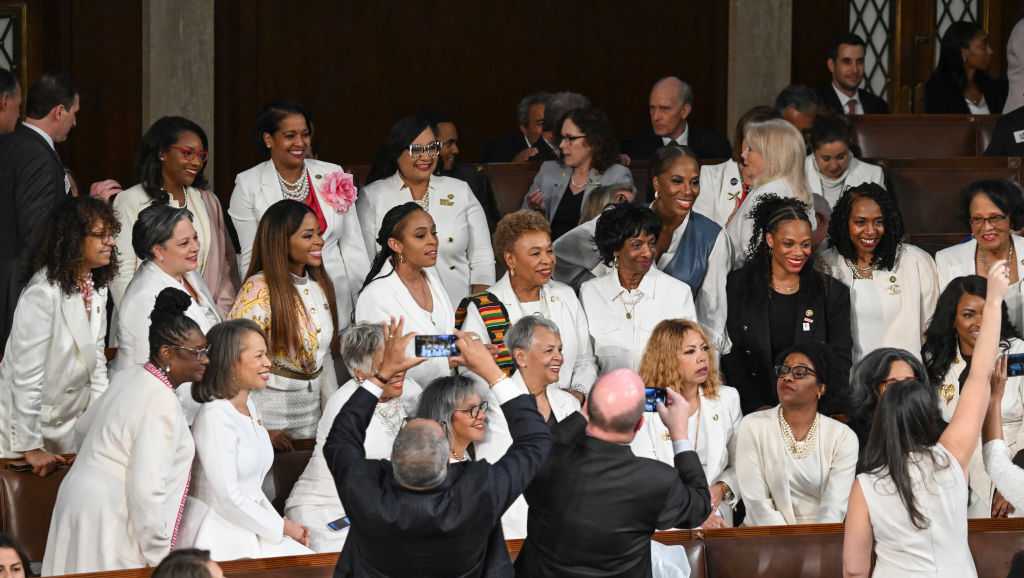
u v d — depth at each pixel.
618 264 26.44
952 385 24.73
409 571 16.36
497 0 43.16
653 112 35.22
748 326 26.53
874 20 44.75
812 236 28.05
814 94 34.41
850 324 26.91
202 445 20.91
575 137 30.42
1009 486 19.91
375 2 42.66
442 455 16.30
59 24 40.94
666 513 17.14
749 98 42.75
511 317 25.33
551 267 25.38
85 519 20.36
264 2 41.81
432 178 29.34
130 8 40.84
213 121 41.06
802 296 26.55
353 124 42.81
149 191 27.34
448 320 25.41
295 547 21.38
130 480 20.27
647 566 17.42
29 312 23.06
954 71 39.91
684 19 43.47
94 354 23.50
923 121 37.44
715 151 35.34
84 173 41.22
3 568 17.02
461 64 43.19
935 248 32.38
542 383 22.72
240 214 28.44
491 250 29.56
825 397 24.94
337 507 22.81
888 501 17.92
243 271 28.58
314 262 25.12
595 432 17.14
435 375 24.77
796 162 28.05
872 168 33.16
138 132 41.12
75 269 23.12
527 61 43.38
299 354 24.92
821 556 20.81
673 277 27.05
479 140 43.47
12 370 23.28
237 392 21.22
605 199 28.66
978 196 28.08
